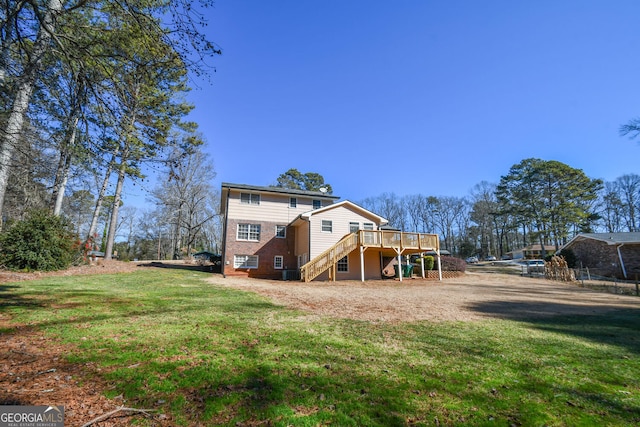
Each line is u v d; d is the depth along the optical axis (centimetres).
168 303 830
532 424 294
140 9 530
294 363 424
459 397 345
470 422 294
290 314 771
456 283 1852
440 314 854
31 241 1341
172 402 304
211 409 294
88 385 331
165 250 5266
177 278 1503
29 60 536
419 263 2345
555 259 2220
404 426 282
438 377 399
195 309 766
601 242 2523
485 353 505
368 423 284
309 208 2406
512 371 429
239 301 926
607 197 4600
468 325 718
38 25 542
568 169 3750
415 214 6306
